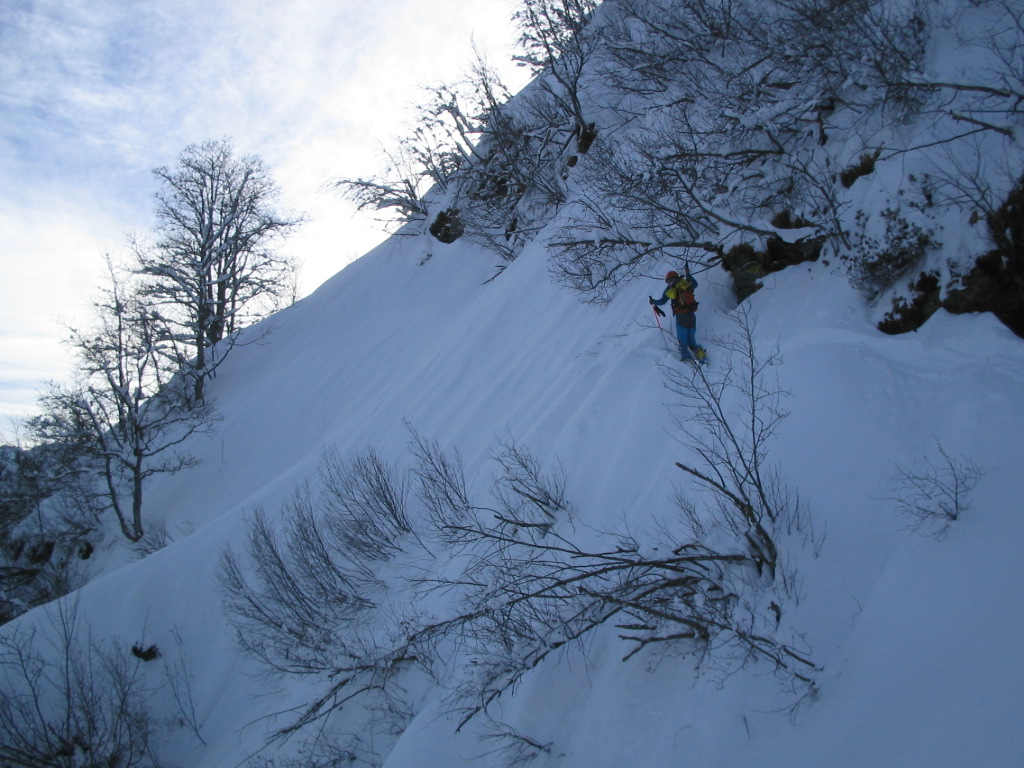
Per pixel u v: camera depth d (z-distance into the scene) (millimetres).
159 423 20719
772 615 4422
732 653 4414
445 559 8375
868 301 6656
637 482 6910
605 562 5523
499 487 8297
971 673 3213
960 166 5879
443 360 14297
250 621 9742
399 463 11242
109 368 19625
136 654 10164
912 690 3387
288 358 23719
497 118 19406
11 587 18891
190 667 9953
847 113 7742
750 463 5695
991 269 5527
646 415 7621
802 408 5918
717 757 3949
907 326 6145
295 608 8953
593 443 7812
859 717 3486
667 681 4766
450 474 9297
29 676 9547
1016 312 5387
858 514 4684
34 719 8992
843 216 7102
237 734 8672
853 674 3748
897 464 4820
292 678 8742
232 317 27484
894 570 4121
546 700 5383
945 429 4820
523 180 18484
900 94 6820
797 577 4520
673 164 9234
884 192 6527
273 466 18734
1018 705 2924
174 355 23078
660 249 9547
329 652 8234
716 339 7984
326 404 19719
